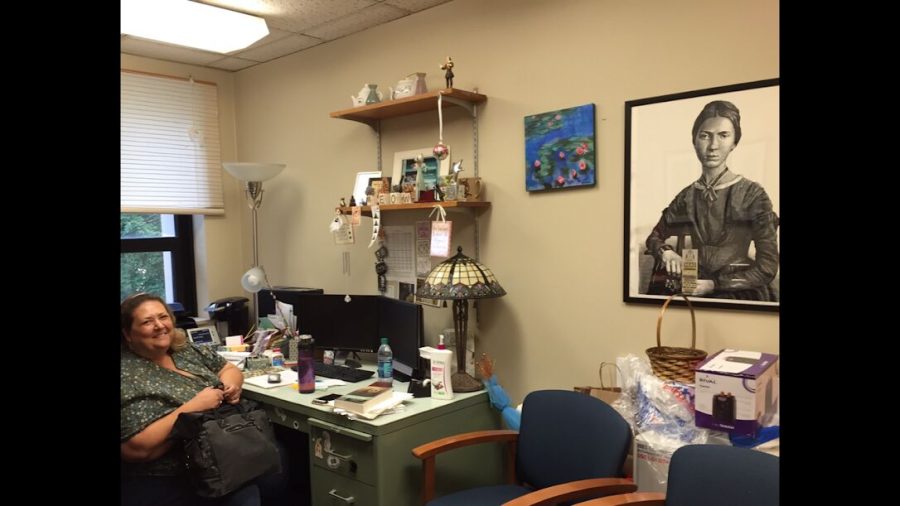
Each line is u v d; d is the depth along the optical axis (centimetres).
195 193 391
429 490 207
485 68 271
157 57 372
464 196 264
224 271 407
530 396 220
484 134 272
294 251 377
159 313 218
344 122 339
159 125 375
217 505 203
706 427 174
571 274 246
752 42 197
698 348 212
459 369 258
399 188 289
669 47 216
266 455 204
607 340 236
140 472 195
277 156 384
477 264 252
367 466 213
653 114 219
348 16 302
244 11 292
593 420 199
